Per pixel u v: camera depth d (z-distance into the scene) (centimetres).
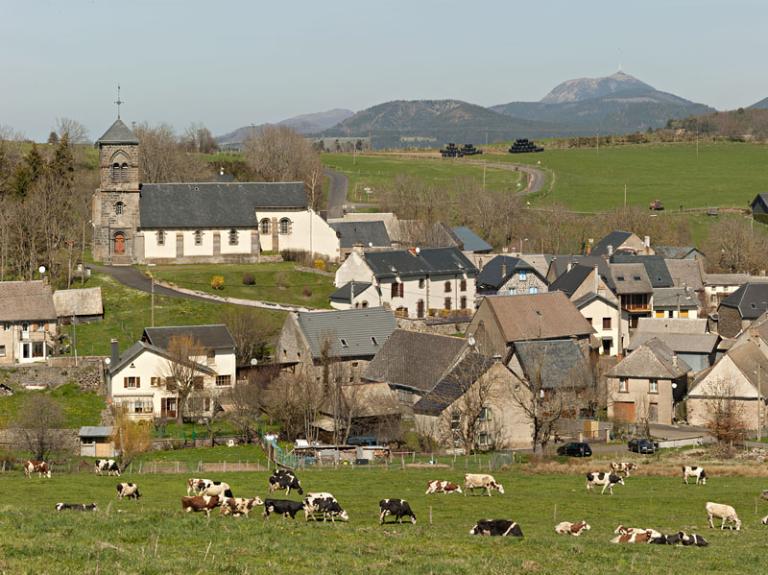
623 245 19225
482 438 10100
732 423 10144
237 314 13088
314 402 10281
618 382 11762
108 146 15588
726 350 12738
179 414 10875
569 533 5812
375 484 7650
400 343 11600
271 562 4353
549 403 10081
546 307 13138
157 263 15738
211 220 15938
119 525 4953
